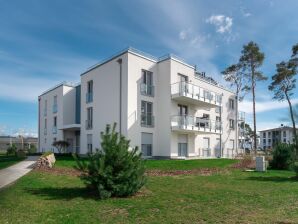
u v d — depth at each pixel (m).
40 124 39.72
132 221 5.88
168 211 6.70
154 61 25.47
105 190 8.10
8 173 13.47
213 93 28.73
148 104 24.67
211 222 5.83
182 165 17.67
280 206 7.24
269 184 11.30
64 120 33.38
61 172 13.81
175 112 25.16
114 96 24.25
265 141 102.56
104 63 25.75
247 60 39.12
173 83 24.83
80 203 7.47
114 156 8.38
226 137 35.81
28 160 22.06
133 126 23.02
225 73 40.69
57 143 30.97
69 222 5.72
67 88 34.12
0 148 70.69
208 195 8.70
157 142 24.92
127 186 8.30
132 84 23.36
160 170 15.59
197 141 29.30
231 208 7.01
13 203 7.26
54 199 7.89
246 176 14.16
